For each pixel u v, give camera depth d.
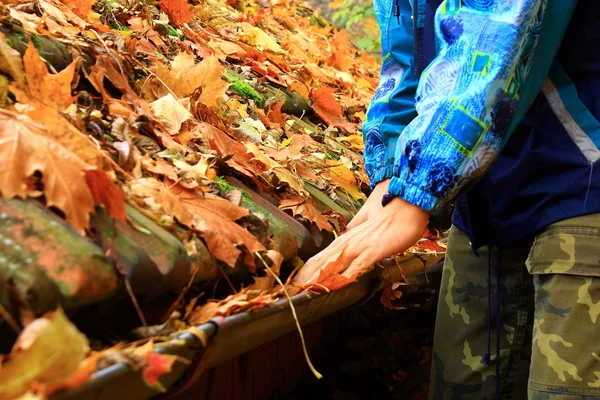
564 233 1.40
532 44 1.28
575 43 1.39
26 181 0.91
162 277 0.96
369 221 1.38
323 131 2.53
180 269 1.00
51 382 0.70
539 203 1.44
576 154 1.39
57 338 0.69
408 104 1.71
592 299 1.37
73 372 0.71
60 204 0.90
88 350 0.81
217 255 1.11
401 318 2.98
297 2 5.51
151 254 0.96
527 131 1.44
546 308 1.42
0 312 0.74
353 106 3.02
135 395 0.86
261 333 1.16
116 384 0.79
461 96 1.27
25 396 0.65
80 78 1.41
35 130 0.95
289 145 2.06
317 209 1.66
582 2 1.37
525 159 1.44
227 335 1.03
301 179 1.78
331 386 2.30
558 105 1.41
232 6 3.50
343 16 5.79
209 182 1.32
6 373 0.67
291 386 2.21
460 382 1.79
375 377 2.39
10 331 0.79
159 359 0.83
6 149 0.90
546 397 1.38
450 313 1.81
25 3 1.54
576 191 1.39
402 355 2.66
